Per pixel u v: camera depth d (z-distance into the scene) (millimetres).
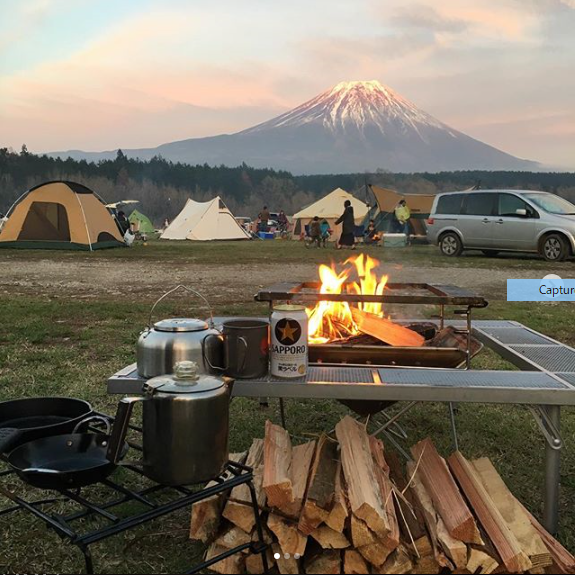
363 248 20453
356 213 27578
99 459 2102
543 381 2357
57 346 5465
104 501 2668
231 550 2055
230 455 2613
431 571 2051
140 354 2371
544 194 14695
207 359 2342
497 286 9883
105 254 17250
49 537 2379
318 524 2049
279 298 2600
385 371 2492
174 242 25891
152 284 10344
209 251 18875
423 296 2543
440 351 2584
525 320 6867
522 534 2127
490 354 5074
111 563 2223
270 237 32281
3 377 4398
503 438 3488
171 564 2217
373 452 2465
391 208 23500
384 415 3586
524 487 2875
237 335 2340
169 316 7043
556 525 2457
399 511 2182
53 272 12312
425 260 14398
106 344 5523
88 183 99438
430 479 2336
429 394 2268
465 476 2387
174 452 1867
